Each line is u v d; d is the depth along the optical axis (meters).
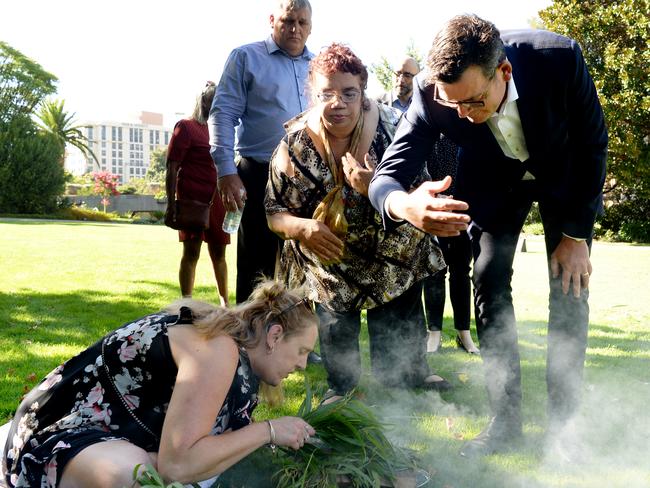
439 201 2.17
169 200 4.76
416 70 4.72
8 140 33.50
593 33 20.41
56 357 3.76
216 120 3.81
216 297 6.09
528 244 15.96
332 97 2.73
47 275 7.39
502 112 2.34
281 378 2.11
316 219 2.84
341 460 2.16
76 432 1.90
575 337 2.64
